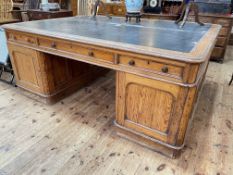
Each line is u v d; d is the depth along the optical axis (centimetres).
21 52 193
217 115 200
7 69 262
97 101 222
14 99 220
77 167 140
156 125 141
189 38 146
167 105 129
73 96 231
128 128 156
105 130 176
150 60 120
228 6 327
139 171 137
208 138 167
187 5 200
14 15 348
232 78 265
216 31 174
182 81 115
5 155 148
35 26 186
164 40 140
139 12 217
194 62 105
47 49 171
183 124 129
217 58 358
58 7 348
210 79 288
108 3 362
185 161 145
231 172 136
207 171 137
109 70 303
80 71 240
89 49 145
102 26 193
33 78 202
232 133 174
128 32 165
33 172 135
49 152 152
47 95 203
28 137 166
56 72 204
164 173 136
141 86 133
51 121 186
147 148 156
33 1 368
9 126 178
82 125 182
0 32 230
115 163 143
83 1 409
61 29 173
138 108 143
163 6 377
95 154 151
